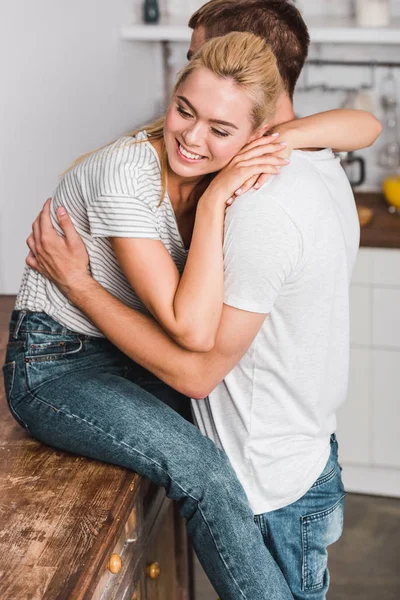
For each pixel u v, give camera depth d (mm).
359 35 3506
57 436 1659
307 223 1460
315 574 1736
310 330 1564
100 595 1533
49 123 3113
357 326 3355
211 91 1398
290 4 1579
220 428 1653
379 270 3273
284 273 1455
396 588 2982
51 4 3045
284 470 1639
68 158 3256
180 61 4082
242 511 1584
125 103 3707
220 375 1530
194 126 1419
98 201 1497
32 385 1681
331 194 1597
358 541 3256
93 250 1613
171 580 2227
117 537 1504
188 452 1593
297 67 1605
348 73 3979
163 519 2062
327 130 1625
